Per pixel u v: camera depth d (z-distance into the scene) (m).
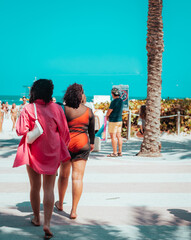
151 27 10.14
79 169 4.69
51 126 4.09
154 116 10.12
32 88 4.21
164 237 4.00
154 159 9.65
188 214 4.90
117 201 5.52
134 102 17.34
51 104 4.22
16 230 4.21
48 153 4.05
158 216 4.79
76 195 4.66
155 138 10.12
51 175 4.06
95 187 6.41
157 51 10.11
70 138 4.64
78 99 4.72
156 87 10.14
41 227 4.34
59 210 5.05
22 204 5.34
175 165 8.64
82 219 4.65
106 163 8.80
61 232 4.15
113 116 9.79
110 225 4.41
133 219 4.66
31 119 4.04
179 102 16.44
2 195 5.84
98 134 12.08
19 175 7.36
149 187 6.45
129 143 13.62
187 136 15.23
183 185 6.62
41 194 5.93
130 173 7.68
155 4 10.09
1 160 9.09
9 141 13.27
